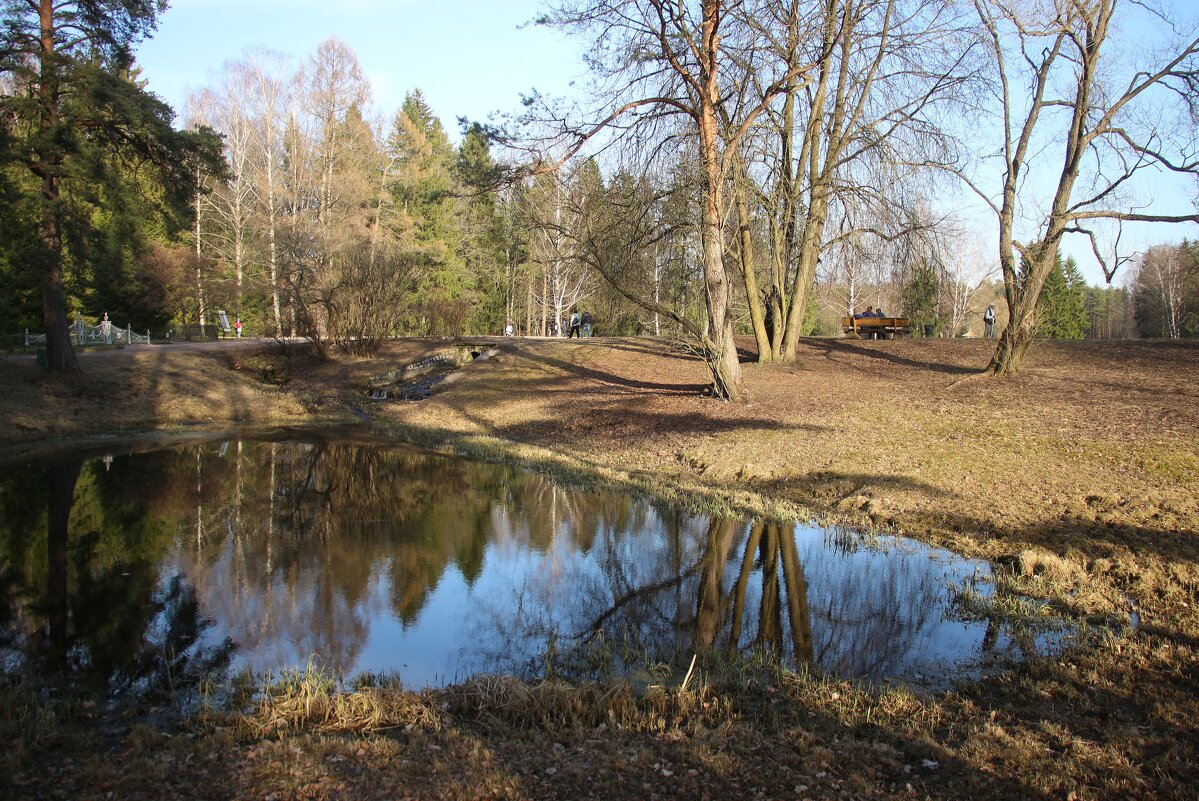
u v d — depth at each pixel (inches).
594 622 305.4
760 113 679.1
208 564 384.5
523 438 796.0
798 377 841.5
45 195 778.2
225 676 251.8
